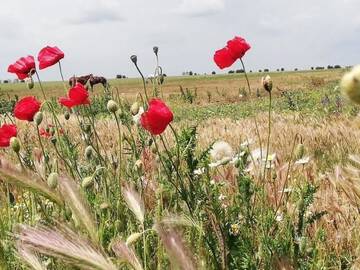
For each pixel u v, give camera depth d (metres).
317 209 3.75
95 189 3.66
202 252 2.40
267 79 2.77
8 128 3.35
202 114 22.72
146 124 2.63
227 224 2.61
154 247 2.73
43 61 3.85
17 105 3.61
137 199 2.38
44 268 1.80
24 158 3.75
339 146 6.38
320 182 4.23
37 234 1.62
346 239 3.32
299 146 3.15
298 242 2.63
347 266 2.79
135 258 1.83
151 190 3.59
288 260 2.24
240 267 2.43
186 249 1.72
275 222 2.90
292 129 8.38
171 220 2.17
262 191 2.97
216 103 35.88
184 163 3.41
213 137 8.11
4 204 3.65
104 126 9.09
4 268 2.07
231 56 3.12
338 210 3.62
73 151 3.90
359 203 2.63
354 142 6.58
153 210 3.29
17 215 3.31
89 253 1.62
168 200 3.20
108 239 2.67
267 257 2.50
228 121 13.16
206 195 2.66
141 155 3.86
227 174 3.74
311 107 18.08
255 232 2.84
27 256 1.79
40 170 3.54
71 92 3.82
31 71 3.92
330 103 15.88
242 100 38.41
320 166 5.48
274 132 8.32
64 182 2.25
